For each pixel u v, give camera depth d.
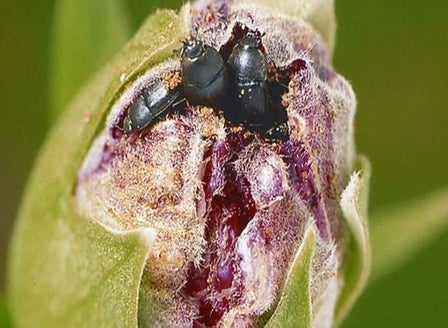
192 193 0.10
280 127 0.10
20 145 0.15
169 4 0.11
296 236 0.10
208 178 0.10
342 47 0.16
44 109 0.15
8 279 0.12
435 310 0.15
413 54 0.16
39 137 0.15
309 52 0.11
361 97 0.16
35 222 0.12
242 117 0.10
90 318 0.11
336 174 0.11
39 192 0.12
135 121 0.11
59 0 0.13
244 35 0.11
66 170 0.11
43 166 0.12
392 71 0.16
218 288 0.11
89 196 0.11
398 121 0.16
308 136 0.11
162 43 0.11
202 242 0.10
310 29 0.11
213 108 0.10
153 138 0.11
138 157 0.11
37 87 0.15
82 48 0.13
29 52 0.15
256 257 0.10
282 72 0.11
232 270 0.10
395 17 0.15
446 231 0.15
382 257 0.13
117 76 0.11
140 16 0.14
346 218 0.11
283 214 0.10
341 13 0.15
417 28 0.16
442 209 0.13
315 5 0.11
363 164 0.11
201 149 0.10
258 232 0.10
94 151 0.11
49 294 0.12
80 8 0.13
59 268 0.11
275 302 0.10
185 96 0.10
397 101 0.16
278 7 0.11
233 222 0.10
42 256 0.12
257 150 0.10
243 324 0.10
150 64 0.11
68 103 0.13
